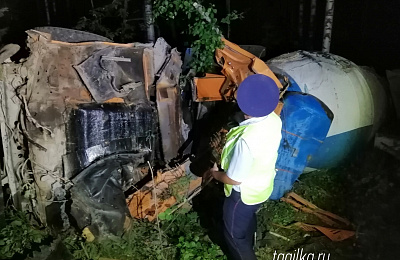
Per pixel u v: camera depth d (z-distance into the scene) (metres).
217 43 4.00
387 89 5.65
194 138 4.34
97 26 7.19
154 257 3.51
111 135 3.68
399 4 8.10
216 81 4.09
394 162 5.36
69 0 10.93
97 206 3.47
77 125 3.53
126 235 3.58
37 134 3.47
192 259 3.48
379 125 5.43
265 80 2.64
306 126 4.20
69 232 3.63
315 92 4.70
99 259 3.47
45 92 3.44
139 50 3.86
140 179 4.00
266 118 2.69
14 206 3.77
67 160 3.54
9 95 3.52
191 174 4.00
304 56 5.12
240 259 3.06
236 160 2.64
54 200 3.60
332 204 4.55
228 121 4.17
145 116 3.90
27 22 11.16
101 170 3.56
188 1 4.19
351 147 5.12
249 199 2.85
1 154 3.88
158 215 3.82
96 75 3.58
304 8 10.03
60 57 3.49
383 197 4.70
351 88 4.99
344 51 9.34
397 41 8.22
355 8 9.44
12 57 3.94
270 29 10.99
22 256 3.40
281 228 4.04
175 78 4.11
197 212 4.14
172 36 6.95
